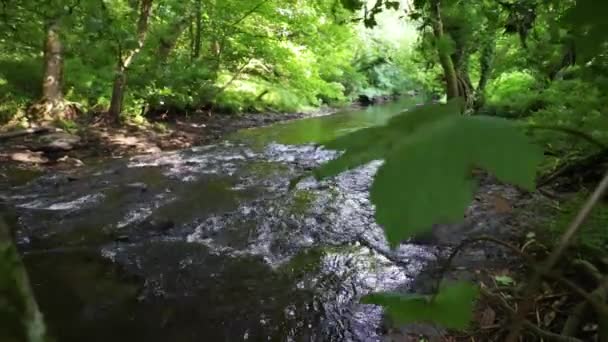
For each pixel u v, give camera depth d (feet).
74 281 13.34
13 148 26.68
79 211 18.56
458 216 1.19
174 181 23.12
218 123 42.29
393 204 1.23
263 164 27.04
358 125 44.50
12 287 1.66
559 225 8.35
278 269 14.02
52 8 25.75
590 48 2.16
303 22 47.55
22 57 36.17
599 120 7.80
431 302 2.24
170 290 12.92
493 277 10.52
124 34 29.96
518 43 23.48
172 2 36.42
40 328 1.70
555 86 15.84
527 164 1.24
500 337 7.06
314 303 12.00
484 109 23.93
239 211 18.79
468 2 14.94
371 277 13.14
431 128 1.42
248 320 11.39
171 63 39.78
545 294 6.14
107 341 10.71
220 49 47.39
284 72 58.08
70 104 33.58
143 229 16.93
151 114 39.65
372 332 10.59
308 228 17.02
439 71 43.60
